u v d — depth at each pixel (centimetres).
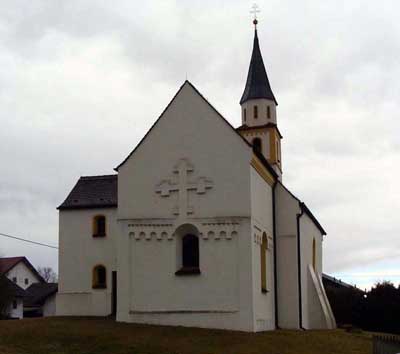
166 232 3291
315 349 2930
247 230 3203
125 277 3300
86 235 4516
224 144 3291
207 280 3198
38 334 2972
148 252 3297
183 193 3303
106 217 4503
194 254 3312
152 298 3250
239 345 2819
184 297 3209
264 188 3634
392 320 5138
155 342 2819
